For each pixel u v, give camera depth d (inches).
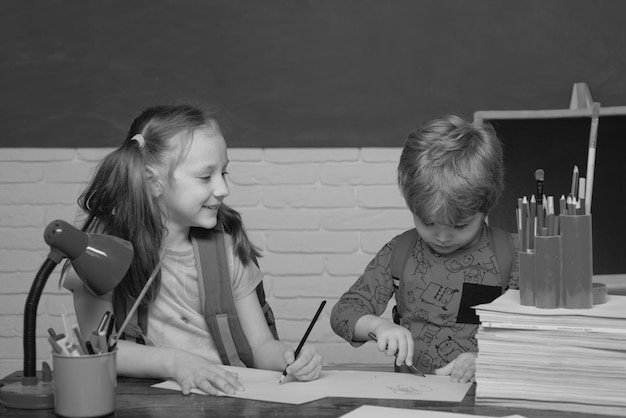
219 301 59.9
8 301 112.4
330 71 109.1
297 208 110.8
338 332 63.1
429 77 108.3
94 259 46.2
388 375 53.1
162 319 60.2
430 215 59.1
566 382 44.4
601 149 90.7
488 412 44.3
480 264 65.1
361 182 110.0
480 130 62.2
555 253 45.5
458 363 52.7
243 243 62.9
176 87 110.0
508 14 107.3
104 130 110.8
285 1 108.7
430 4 107.7
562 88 107.6
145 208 57.3
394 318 69.2
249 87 109.7
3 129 111.4
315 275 111.3
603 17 106.7
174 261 60.4
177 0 109.2
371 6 108.2
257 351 59.9
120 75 110.1
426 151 59.7
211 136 58.4
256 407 45.7
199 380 49.3
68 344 44.2
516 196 89.7
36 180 111.7
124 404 46.6
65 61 110.3
